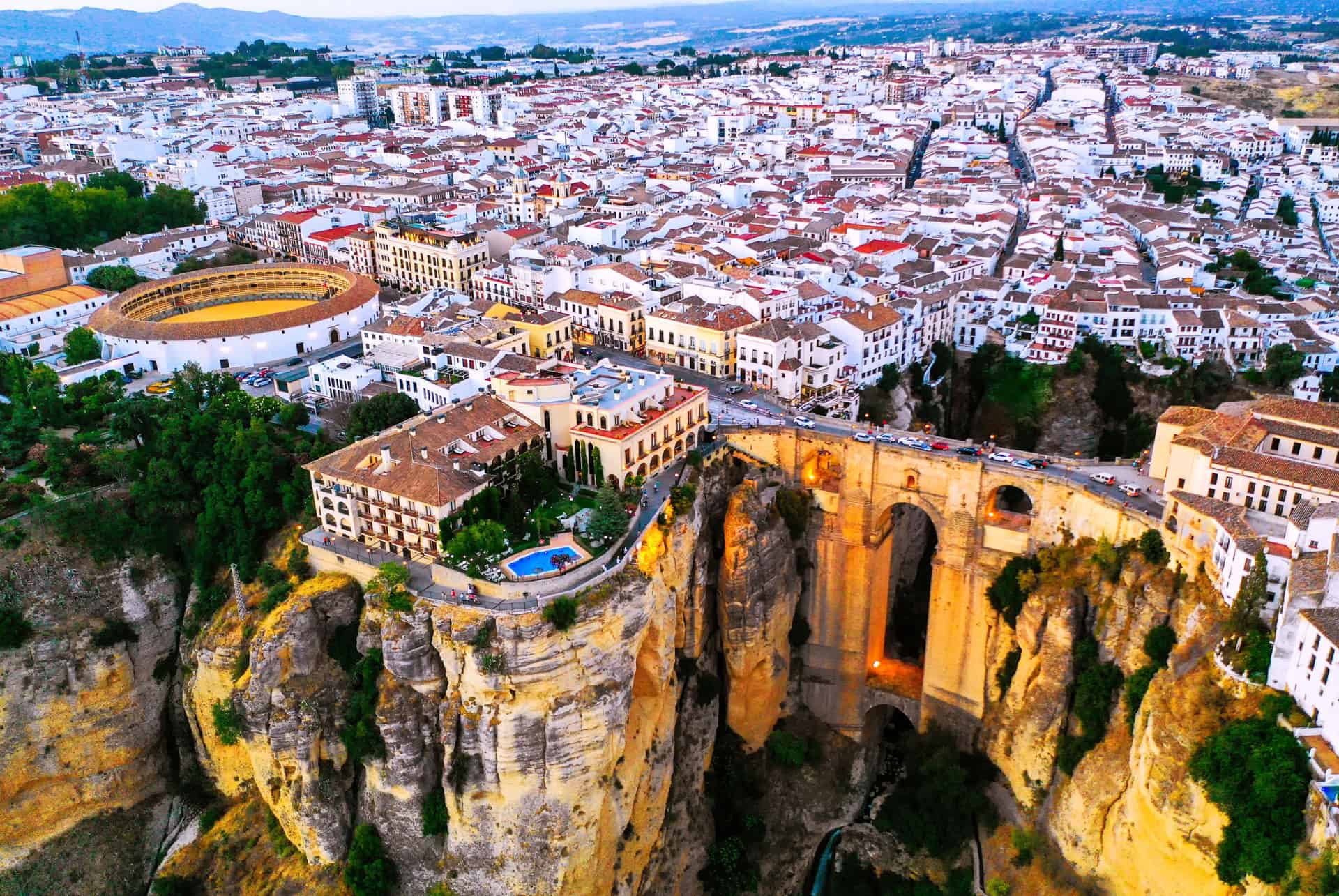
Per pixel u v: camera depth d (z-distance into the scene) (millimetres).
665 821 152875
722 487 168125
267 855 141875
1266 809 103688
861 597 169375
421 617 126500
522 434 152875
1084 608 145375
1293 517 115375
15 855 147250
